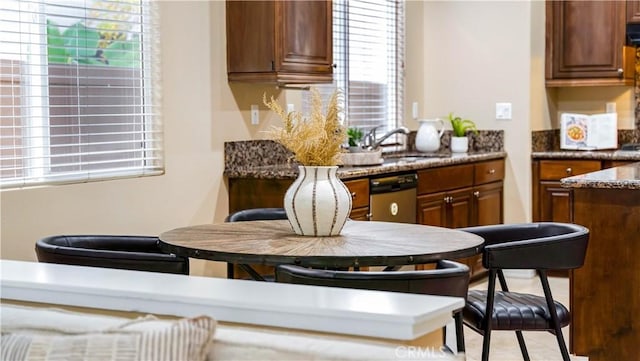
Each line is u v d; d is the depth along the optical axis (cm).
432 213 555
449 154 629
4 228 362
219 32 475
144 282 194
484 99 652
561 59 650
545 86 661
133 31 431
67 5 396
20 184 371
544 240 296
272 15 462
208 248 279
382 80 633
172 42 446
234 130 488
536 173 636
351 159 510
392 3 640
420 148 636
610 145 639
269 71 466
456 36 662
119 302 188
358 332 163
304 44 482
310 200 298
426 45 675
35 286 197
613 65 631
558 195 629
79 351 157
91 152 410
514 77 639
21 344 163
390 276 241
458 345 269
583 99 689
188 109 457
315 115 299
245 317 173
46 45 386
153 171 437
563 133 650
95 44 412
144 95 438
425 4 674
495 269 298
